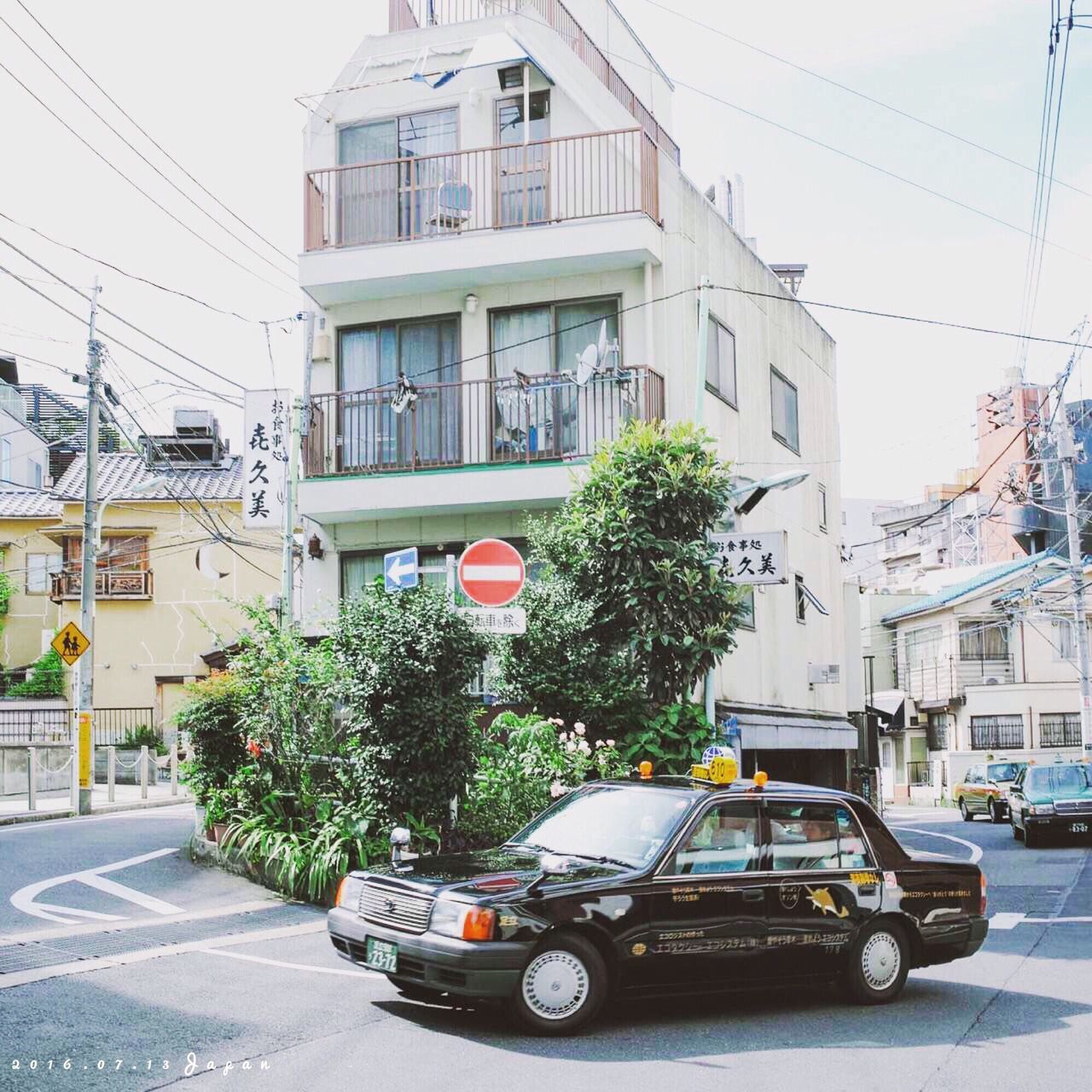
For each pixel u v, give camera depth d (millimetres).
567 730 15453
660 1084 6289
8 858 14930
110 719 36062
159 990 7906
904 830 29984
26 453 42188
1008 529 51781
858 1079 6531
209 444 41125
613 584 15719
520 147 19125
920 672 50062
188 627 36781
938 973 10031
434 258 19078
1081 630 34531
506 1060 6680
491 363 19547
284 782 13219
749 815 8148
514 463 18406
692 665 15750
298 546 25188
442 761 12359
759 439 23094
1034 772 25156
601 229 18594
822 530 27234
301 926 10836
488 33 20234
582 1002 7250
